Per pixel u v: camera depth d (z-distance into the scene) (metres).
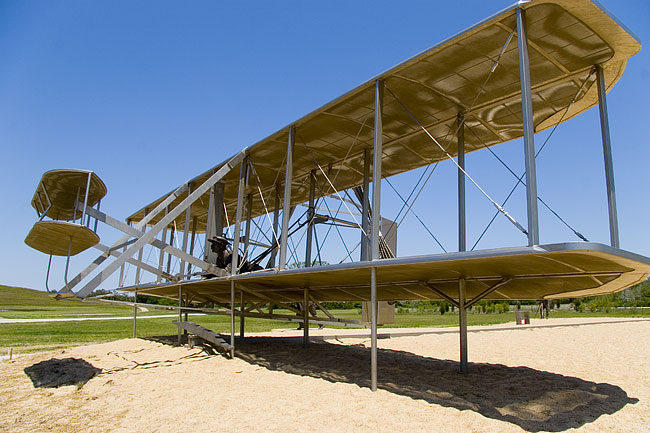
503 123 10.61
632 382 9.10
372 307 7.83
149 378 9.69
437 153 12.68
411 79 8.63
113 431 6.09
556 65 8.02
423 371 10.11
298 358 12.11
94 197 10.89
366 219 12.07
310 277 9.93
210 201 14.45
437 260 6.65
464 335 9.79
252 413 6.70
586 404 7.14
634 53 7.47
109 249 11.25
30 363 11.98
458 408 6.72
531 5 6.31
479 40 7.34
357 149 12.55
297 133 11.33
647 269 6.81
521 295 11.16
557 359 12.18
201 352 13.25
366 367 10.68
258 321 32.09
